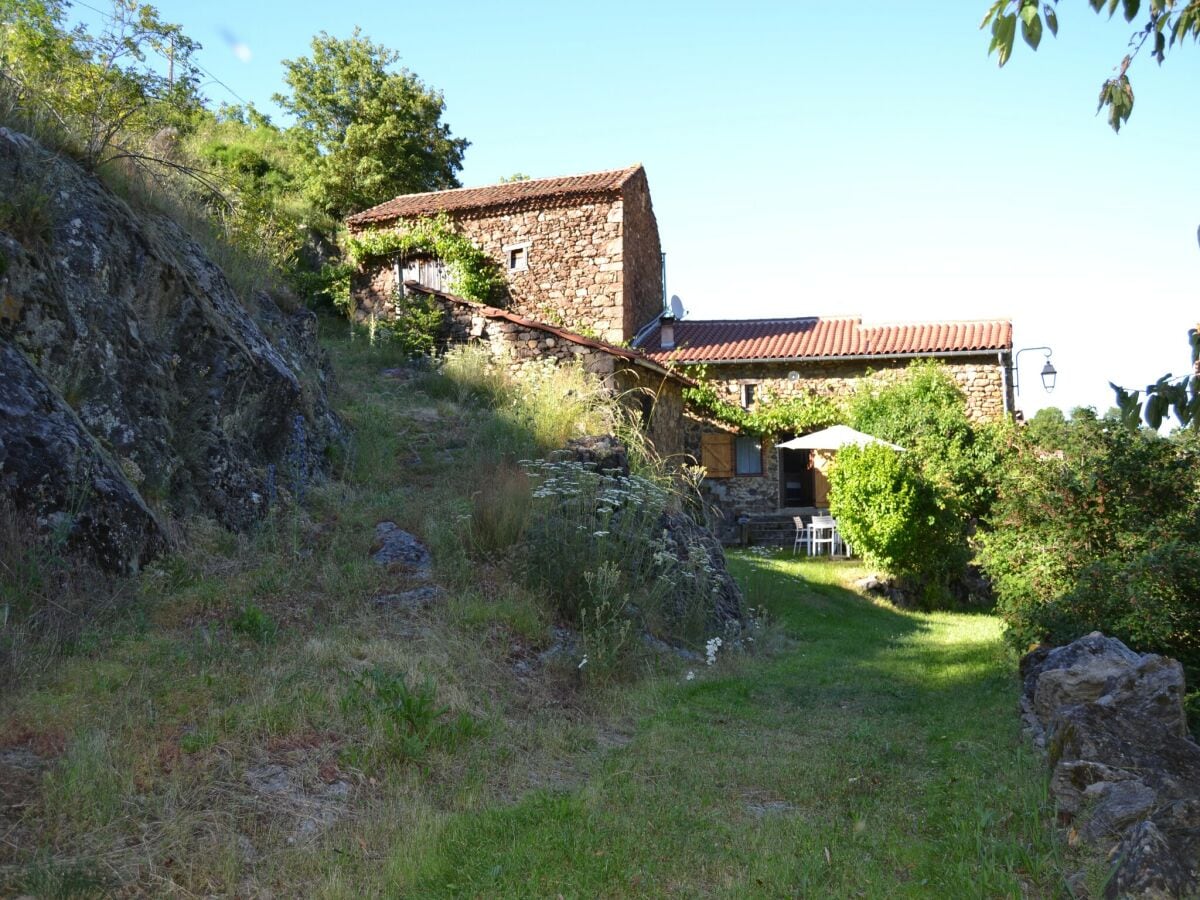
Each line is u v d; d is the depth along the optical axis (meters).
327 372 13.21
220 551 7.70
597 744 6.08
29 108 8.61
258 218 13.20
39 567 5.64
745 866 4.09
